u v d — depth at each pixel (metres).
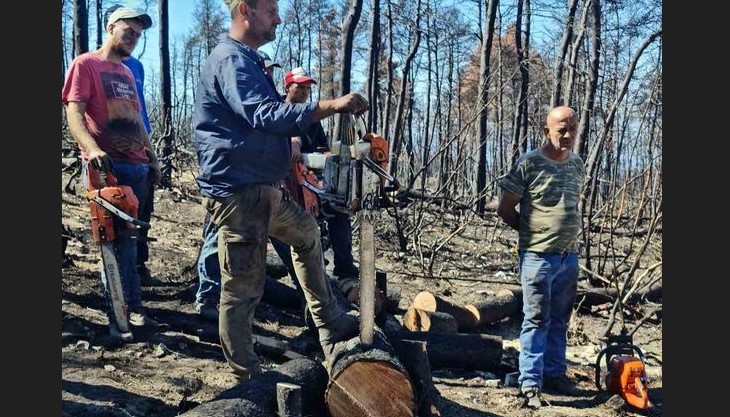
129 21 4.84
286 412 3.31
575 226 4.59
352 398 3.59
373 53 17.17
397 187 3.72
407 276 8.34
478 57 24.64
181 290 5.89
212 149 3.61
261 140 3.62
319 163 3.96
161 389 3.99
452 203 12.91
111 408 3.58
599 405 4.60
